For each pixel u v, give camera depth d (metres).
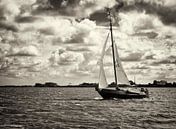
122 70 71.62
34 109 54.12
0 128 32.28
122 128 32.12
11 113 47.19
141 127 32.84
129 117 41.62
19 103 70.38
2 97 103.44
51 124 34.97
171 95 119.94
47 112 48.53
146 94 76.38
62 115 44.12
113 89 67.75
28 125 34.22
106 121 37.47
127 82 72.06
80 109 53.28
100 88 67.62
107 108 54.66
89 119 39.34
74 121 37.47
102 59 68.00
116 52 71.88
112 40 71.56
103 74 67.69
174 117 41.78
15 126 33.56
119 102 67.25
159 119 39.41
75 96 112.69
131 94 69.62
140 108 55.12
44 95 124.38
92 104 64.56
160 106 60.31
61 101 77.44
